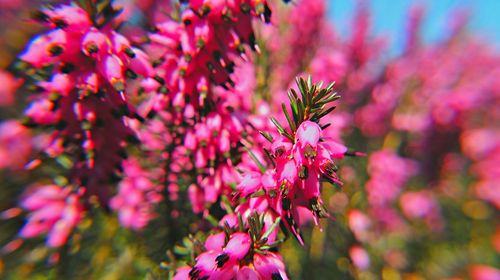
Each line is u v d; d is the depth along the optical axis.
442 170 0.17
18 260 0.10
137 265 0.10
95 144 0.08
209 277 0.05
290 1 0.08
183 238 0.09
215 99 0.08
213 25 0.07
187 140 0.08
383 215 0.14
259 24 0.11
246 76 0.09
